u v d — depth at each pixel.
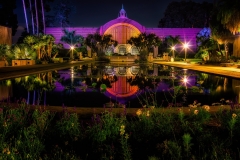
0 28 26.53
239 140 3.39
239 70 17.16
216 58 26.12
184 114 4.58
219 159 2.74
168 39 47.00
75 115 4.08
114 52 53.25
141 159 3.10
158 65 28.69
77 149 3.31
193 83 12.04
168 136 3.61
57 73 17.48
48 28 54.62
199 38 42.66
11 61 24.36
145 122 3.82
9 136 3.57
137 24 54.06
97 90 10.03
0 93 9.12
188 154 2.90
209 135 3.36
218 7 25.94
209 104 7.32
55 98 8.24
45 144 3.46
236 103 4.57
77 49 46.88
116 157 3.08
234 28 22.72
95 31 55.19
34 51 27.70
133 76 15.73
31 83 11.75
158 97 8.43
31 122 4.19
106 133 3.49
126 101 7.75
